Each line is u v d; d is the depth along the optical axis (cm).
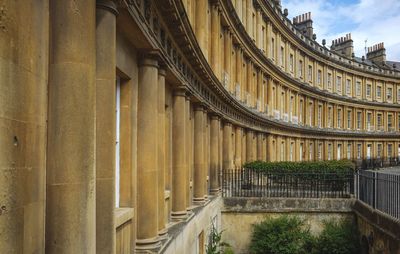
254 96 3086
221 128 2230
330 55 5466
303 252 1784
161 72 980
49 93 473
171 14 929
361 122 6234
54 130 468
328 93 5244
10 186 384
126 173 815
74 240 468
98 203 576
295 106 4406
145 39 799
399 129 6725
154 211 870
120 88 827
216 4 1917
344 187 2028
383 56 7362
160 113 979
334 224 1841
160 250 840
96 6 570
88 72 488
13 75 390
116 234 709
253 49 2847
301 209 1881
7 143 378
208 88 1647
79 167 474
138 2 730
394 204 1297
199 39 1659
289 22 4122
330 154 5531
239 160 2561
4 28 371
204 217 1477
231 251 1670
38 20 454
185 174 1258
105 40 577
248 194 2000
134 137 851
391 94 6731
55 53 470
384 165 6053
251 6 2897
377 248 1429
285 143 4172
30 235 433
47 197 470
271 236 1786
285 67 4031
